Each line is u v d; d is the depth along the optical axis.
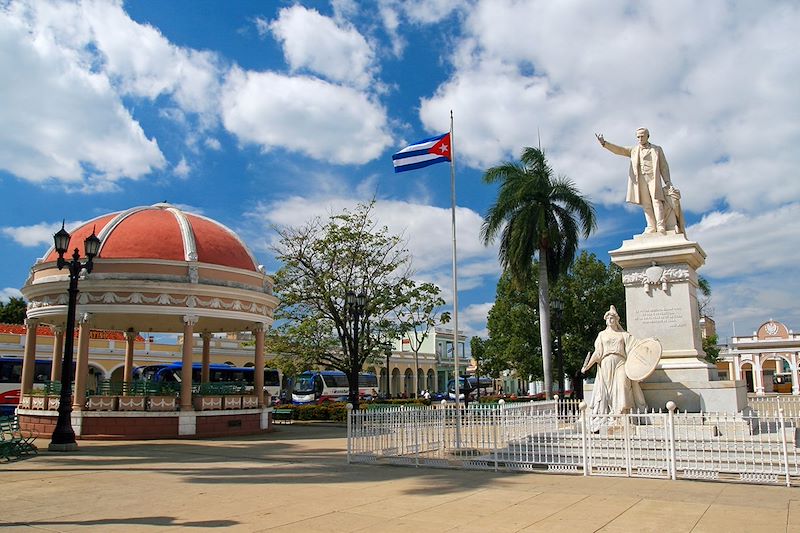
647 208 16.92
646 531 7.67
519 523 8.17
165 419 24.27
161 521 8.48
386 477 12.49
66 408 19.17
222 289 25.86
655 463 11.95
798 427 16.25
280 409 36.72
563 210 31.41
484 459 13.52
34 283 25.53
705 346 53.59
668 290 16.02
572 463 12.46
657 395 15.26
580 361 40.88
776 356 75.31
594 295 41.25
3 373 35.44
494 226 31.69
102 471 14.13
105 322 30.20
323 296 36.56
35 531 7.91
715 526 7.87
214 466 14.97
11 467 14.97
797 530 7.64
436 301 38.09
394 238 38.03
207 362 31.72
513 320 42.22
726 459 11.75
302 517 8.68
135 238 25.53
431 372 88.06
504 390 91.81
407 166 21.39
